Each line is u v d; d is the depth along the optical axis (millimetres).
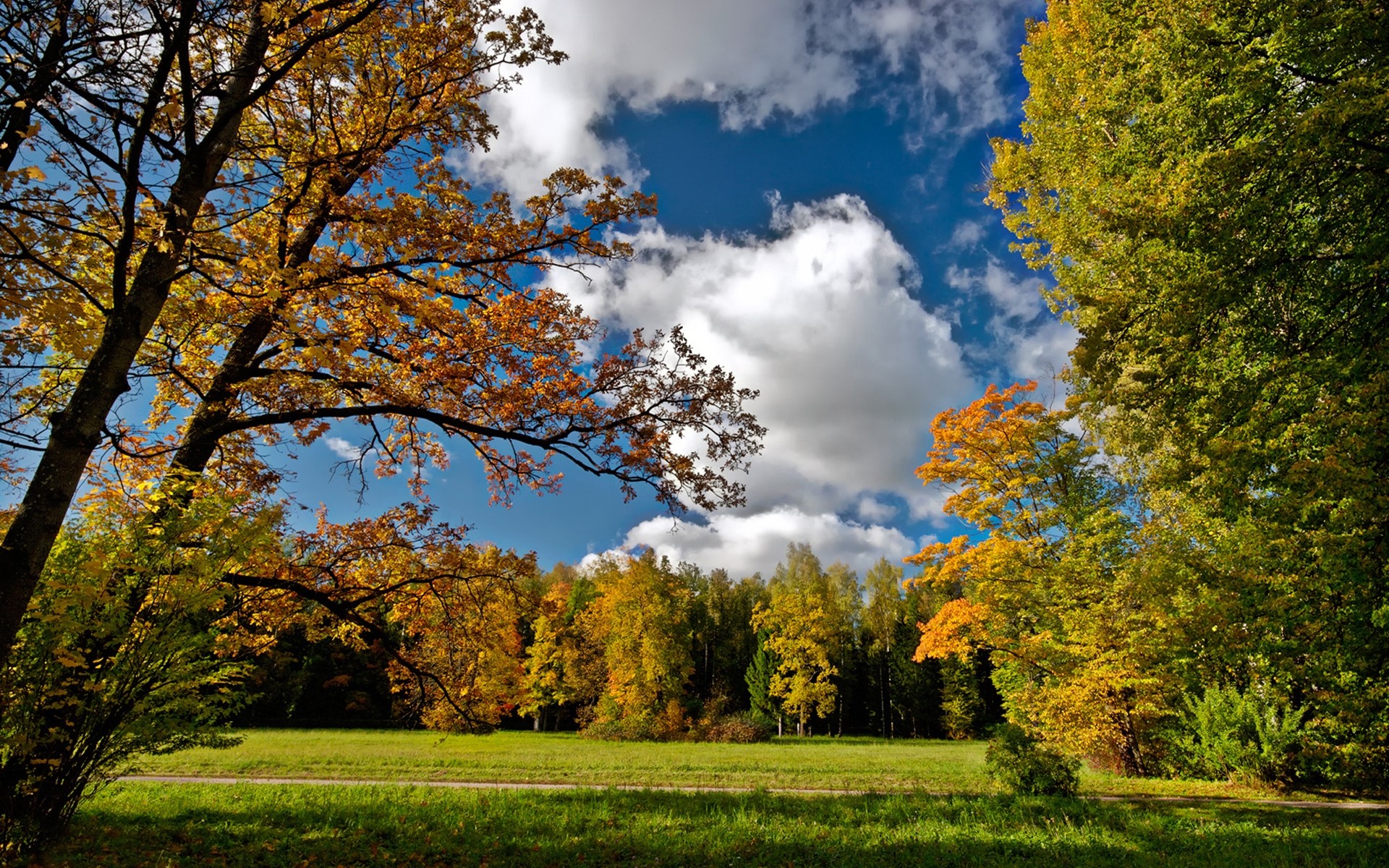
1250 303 9602
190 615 8289
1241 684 18453
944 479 22609
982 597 21812
